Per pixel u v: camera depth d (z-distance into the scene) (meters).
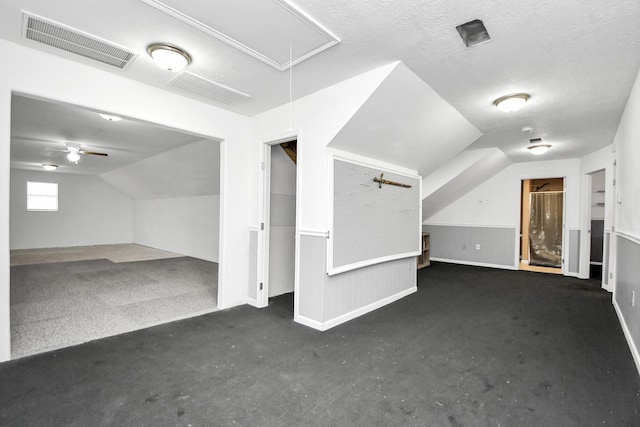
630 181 2.89
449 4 1.72
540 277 5.48
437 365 2.30
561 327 3.09
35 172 8.56
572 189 5.68
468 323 3.19
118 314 3.29
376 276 3.67
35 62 2.24
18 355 2.35
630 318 2.71
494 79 2.67
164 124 2.95
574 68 2.45
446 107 3.26
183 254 7.67
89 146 5.30
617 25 1.88
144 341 2.65
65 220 8.99
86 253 7.73
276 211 4.04
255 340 2.70
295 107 3.21
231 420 1.67
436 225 7.26
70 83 2.39
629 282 2.82
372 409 1.78
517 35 2.02
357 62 2.42
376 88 2.56
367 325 3.11
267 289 3.66
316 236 3.01
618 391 1.99
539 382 2.08
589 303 3.91
